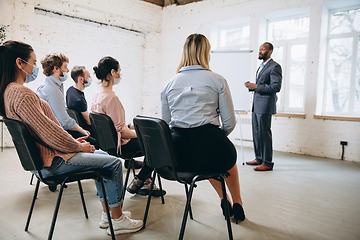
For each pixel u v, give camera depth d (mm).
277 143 5027
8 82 1419
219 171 1663
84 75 3115
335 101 4660
